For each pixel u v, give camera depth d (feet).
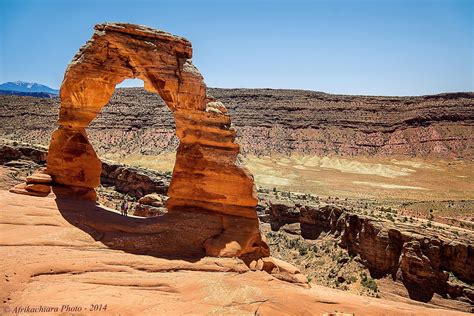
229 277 54.80
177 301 46.44
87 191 75.82
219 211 67.36
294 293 54.80
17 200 64.80
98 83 72.79
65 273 47.57
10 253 49.16
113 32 70.28
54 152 74.64
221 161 68.33
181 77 69.77
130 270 51.29
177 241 60.64
